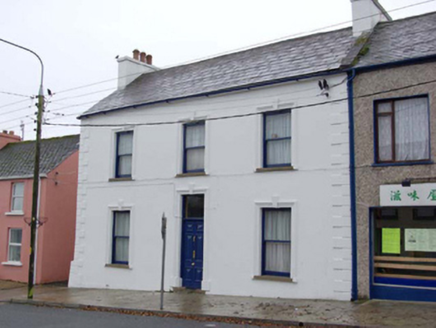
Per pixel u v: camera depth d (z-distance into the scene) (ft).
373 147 47.55
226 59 68.59
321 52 56.59
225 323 40.75
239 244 55.01
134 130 66.08
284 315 41.45
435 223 44.83
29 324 42.22
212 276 56.54
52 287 72.18
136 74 77.30
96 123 70.49
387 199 45.93
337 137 49.60
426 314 39.45
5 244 84.84
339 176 49.06
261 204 53.88
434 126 44.93
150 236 62.80
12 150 98.32
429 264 44.75
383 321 37.52
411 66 46.52
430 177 44.57
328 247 49.01
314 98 51.72
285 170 52.65
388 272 46.42
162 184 62.44
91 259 68.33
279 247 53.21
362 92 48.83
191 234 59.88
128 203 65.41
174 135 62.18
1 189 87.25
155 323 41.06
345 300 47.19
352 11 57.93
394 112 47.37
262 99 55.21
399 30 54.34
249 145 55.67
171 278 59.82
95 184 69.31
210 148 58.65
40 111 63.36
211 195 57.82
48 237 80.53
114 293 60.49
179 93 62.80
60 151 88.48
